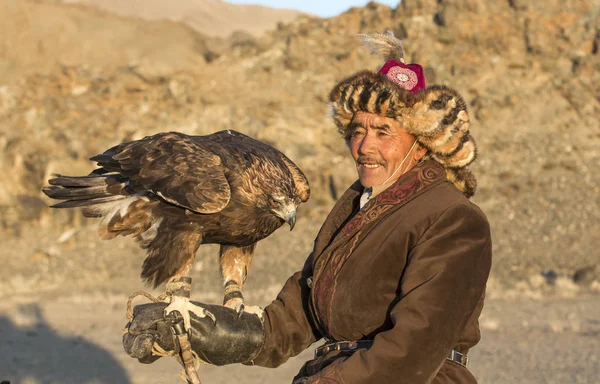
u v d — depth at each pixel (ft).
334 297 11.21
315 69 138.00
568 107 132.57
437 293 10.14
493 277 94.02
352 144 11.84
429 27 139.95
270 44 147.43
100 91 138.72
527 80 135.23
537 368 38.24
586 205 114.73
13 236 121.80
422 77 11.82
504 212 115.85
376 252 10.94
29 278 102.68
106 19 160.45
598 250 101.86
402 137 11.46
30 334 50.70
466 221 10.62
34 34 148.77
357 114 11.66
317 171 121.80
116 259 112.68
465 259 10.41
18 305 71.05
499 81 134.72
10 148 127.54
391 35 12.53
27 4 153.07
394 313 10.23
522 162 125.39
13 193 125.49
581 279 88.69
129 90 138.00
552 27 137.18
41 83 139.85
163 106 135.64
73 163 128.06
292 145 125.29
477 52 137.39
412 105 11.10
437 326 10.03
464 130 11.21
